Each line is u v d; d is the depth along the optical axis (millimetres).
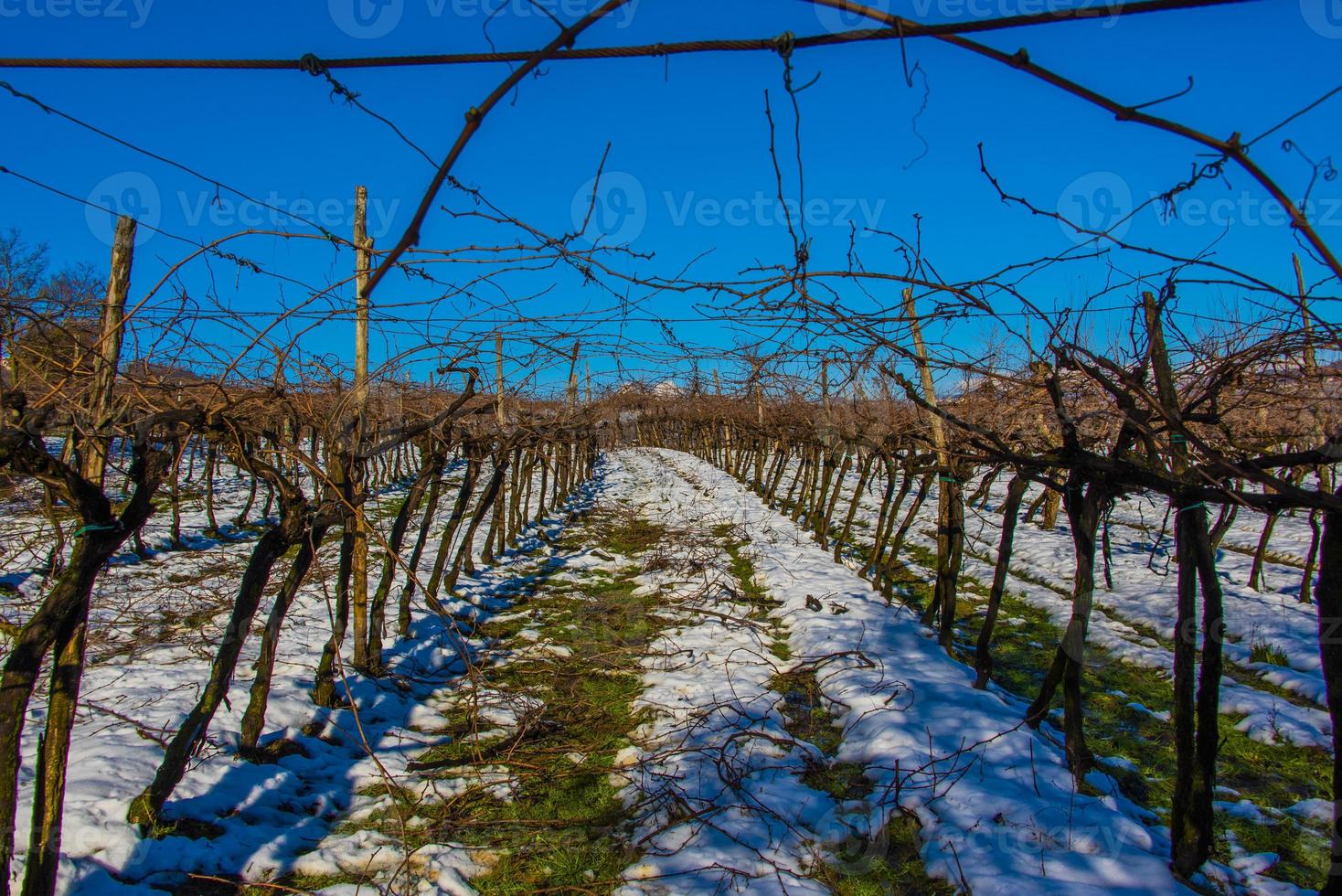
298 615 7555
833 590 8852
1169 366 3641
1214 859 3850
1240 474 2707
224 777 4297
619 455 35500
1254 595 8680
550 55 1436
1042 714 5043
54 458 2676
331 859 3746
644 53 1506
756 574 9984
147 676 5695
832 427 9211
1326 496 2535
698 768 4617
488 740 5277
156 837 3695
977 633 7883
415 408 6848
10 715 2656
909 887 3562
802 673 6328
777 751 4934
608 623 7973
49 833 2834
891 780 4391
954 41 1374
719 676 6234
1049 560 10758
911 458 7461
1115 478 3594
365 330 5516
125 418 3102
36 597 7727
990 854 3635
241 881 3574
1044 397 4703
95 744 4375
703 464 26703
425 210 1449
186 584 8477
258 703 4605
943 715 5195
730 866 3648
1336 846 2895
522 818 4227
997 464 5516
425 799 4402
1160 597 8656
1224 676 6645
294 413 5402
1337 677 2799
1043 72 1397
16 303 3000
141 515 2996
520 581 9969
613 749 5066
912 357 3199
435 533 12648
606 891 3568
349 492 5102
